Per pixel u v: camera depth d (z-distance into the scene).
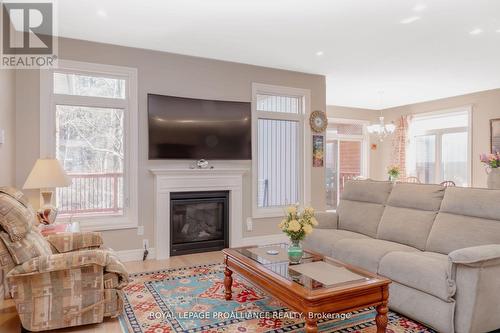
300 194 5.43
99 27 3.62
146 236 4.26
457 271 2.25
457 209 2.90
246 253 2.83
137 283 3.33
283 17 3.40
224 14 3.32
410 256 2.60
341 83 6.14
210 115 4.62
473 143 6.87
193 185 4.47
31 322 2.32
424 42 4.10
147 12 3.28
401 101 7.91
